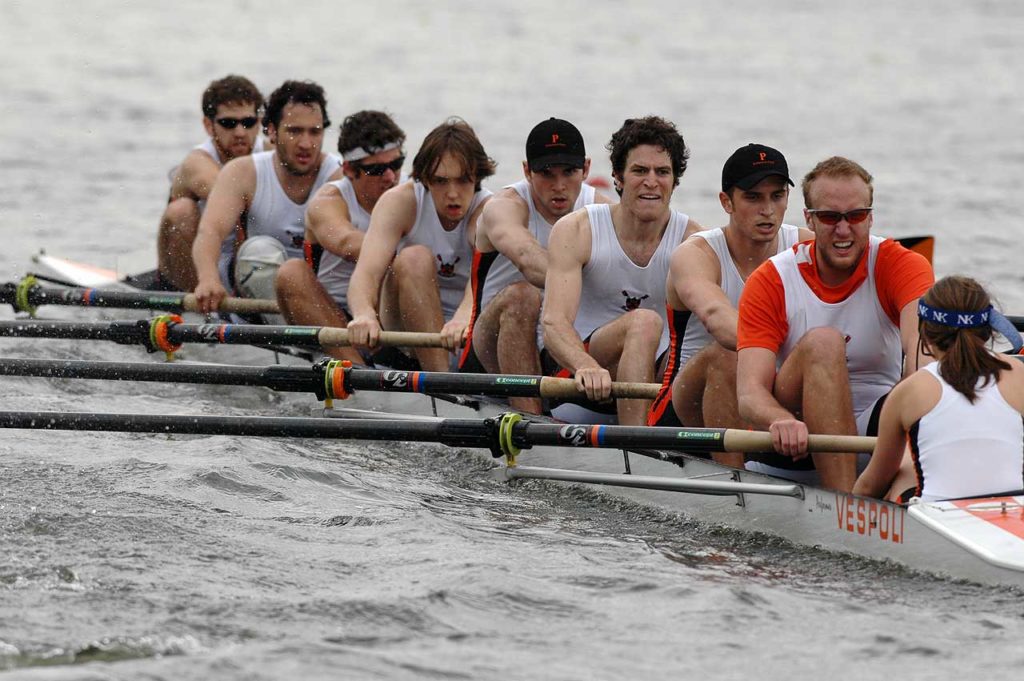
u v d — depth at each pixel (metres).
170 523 24.19
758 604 20.36
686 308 28.56
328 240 38.44
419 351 35.72
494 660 18.06
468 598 20.42
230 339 35.47
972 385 21.69
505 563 22.34
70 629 18.89
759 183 26.50
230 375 30.75
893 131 94.12
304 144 41.50
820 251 24.91
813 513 23.56
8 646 18.22
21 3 176.12
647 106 106.31
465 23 172.75
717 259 27.94
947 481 21.73
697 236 28.28
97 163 78.00
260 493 26.92
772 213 26.83
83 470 27.56
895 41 155.62
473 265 34.66
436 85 116.75
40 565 21.50
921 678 17.53
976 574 20.80
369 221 39.38
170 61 129.25
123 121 93.38
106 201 67.94
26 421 27.73
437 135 35.41
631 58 140.12
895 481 23.22
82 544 22.69
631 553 23.48
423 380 29.64
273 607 19.92
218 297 40.09
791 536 24.00
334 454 31.33
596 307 31.59
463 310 35.22
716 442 24.47
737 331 25.81
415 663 17.89
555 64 133.75
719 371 26.53
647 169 29.55
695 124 97.88
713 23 177.12
